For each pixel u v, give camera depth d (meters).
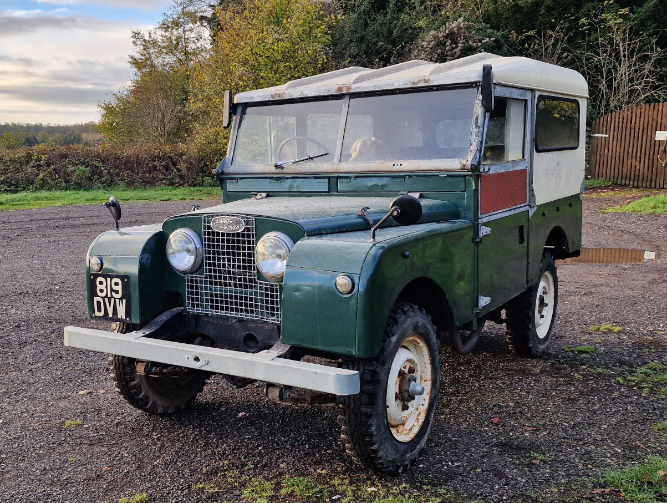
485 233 4.15
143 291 3.70
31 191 21.38
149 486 3.36
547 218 5.39
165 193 21.02
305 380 2.99
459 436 3.99
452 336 4.06
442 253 3.68
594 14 24.52
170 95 32.44
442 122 4.08
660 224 12.79
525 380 5.02
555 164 5.48
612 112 23.23
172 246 3.68
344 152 4.35
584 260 9.88
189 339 4.03
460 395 4.72
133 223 14.03
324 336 3.09
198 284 3.72
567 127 5.73
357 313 3.01
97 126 37.44
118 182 22.83
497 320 5.48
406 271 3.31
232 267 3.57
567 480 3.38
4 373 5.18
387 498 3.21
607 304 7.29
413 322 3.45
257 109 4.72
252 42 20.22
